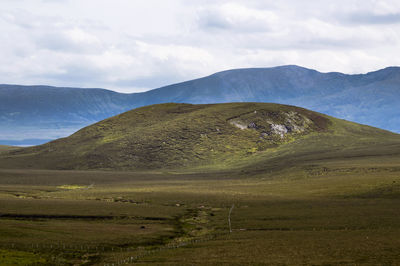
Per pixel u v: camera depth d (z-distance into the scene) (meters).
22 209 105.62
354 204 106.50
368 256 62.94
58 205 113.12
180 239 81.69
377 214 93.75
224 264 61.94
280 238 77.56
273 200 118.31
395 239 72.50
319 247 69.25
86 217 99.50
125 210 108.06
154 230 88.19
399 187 121.06
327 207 104.44
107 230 86.44
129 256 69.31
